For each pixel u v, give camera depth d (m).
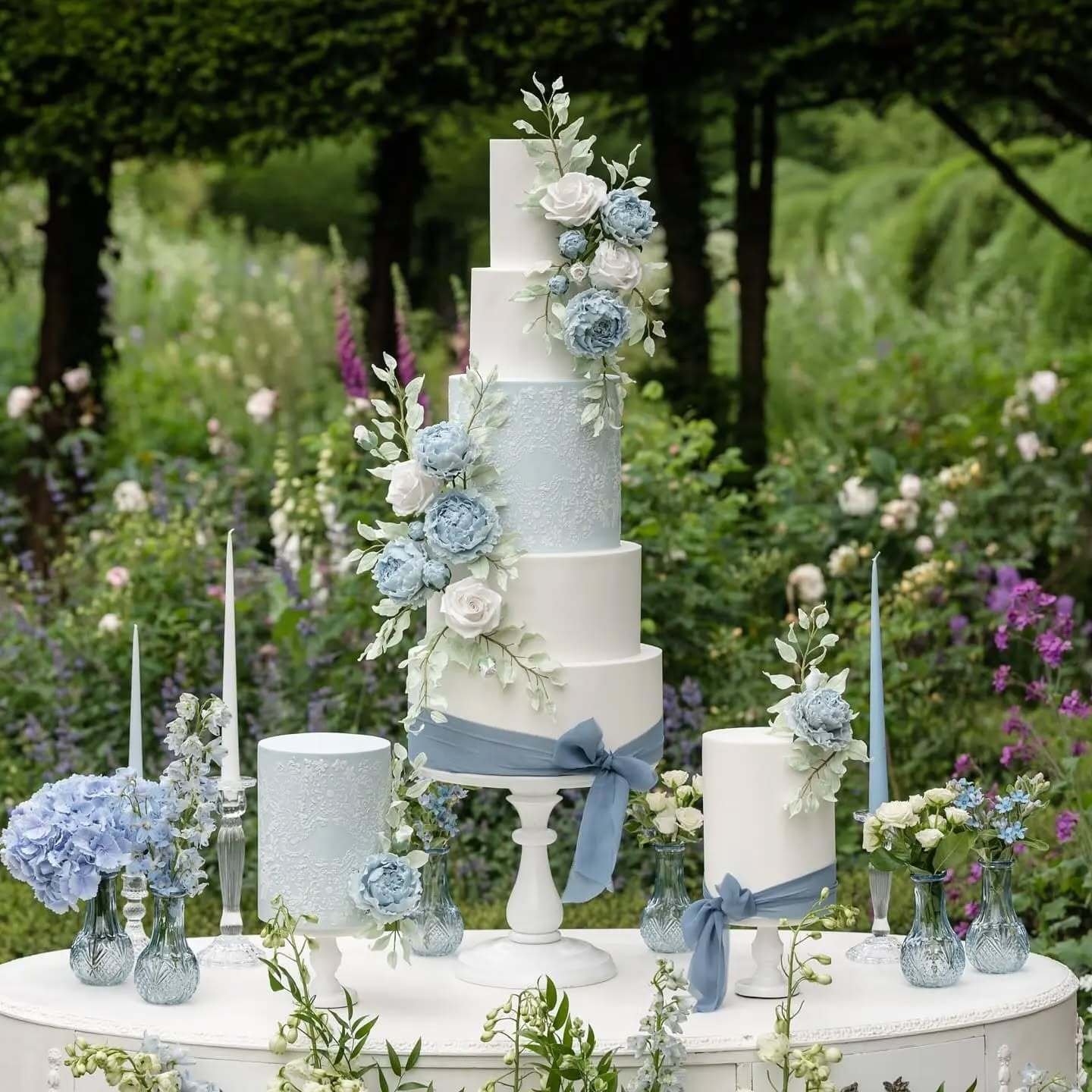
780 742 3.41
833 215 15.84
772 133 9.19
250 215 17.25
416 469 3.43
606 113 9.22
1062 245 12.57
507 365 3.55
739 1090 3.23
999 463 8.73
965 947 3.69
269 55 8.64
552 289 3.49
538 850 3.67
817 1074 3.15
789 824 3.40
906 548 7.87
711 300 9.13
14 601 7.38
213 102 8.80
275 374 13.65
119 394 12.69
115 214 16.83
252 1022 3.32
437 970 3.72
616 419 3.54
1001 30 8.11
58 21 8.70
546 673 3.42
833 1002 3.45
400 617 3.49
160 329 14.84
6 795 6.50
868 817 3.59
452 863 6.03
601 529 3.54
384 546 3.71
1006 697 7.29
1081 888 4.87
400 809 3.47
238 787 3.74
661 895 3.82
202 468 8.27
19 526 8.20
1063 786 4.95
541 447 3.48
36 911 5.71
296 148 8.99
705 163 9.16
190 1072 3.23
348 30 8.45
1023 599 5.21
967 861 5.21
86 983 3.57
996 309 13.51
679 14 8.51
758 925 3.45
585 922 5.59
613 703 3.47
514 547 3.44
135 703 3.72
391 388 3.55
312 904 3.30
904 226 14.62
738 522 8.01
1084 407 9.36
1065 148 9.66
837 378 13.50
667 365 8.89
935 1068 3.33
